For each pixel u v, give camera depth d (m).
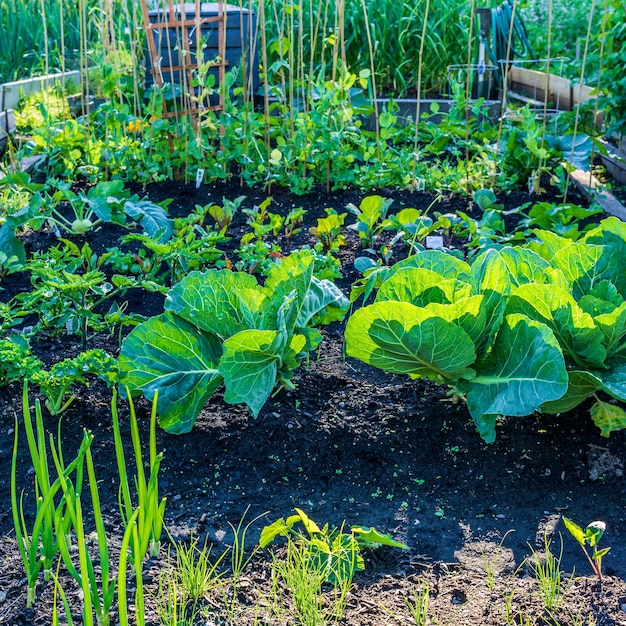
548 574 1.68
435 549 1.77
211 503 1.88
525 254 2.15
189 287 2.06
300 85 4.59
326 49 6.01
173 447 2.01
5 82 5.99
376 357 1.97
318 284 2.22
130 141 4.09
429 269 2.11
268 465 1.98
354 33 5.86
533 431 2.06
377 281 2.30
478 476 1.96
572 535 1.78
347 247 3.29
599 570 1.66
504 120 5.12
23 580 1.62
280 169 3.90
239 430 2.07
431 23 6.14
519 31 6.12
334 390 2.25
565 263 2.14
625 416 1.97
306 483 1.95
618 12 4.29
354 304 2.80
